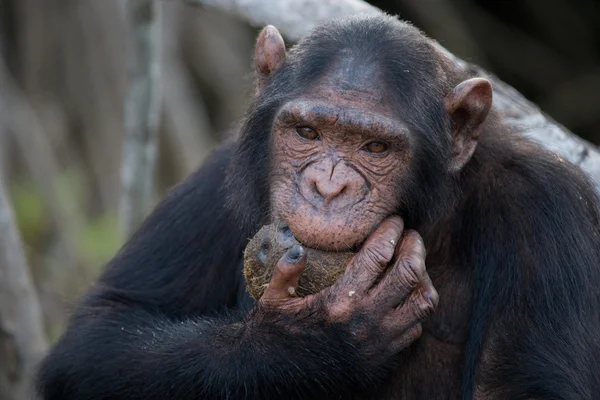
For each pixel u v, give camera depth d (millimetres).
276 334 10375
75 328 11906
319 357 10273
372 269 10094
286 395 10492
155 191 25062
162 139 25094
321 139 10391
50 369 11734
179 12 26109
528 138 11867
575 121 30141
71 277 23500
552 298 10719
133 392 11008
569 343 10586
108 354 11359
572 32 30203
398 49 10703
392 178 10422
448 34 28391
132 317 11836
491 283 11023
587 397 10477
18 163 24391
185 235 12477
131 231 16734
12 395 15320
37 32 25828
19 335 15195
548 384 10438
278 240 10125
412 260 10094
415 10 28391
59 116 25750
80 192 25188
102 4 25719
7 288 14992
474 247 11227
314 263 10148
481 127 10930
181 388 10758
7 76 24875
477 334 10961
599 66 30172
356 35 10766
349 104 10281
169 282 12422
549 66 30281
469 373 10922
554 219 10984
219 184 12398
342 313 10156
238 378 10469
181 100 25500
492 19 30312
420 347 11367
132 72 16312
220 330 10891
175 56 25719
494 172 11250
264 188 10977
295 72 10805
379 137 10242
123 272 12586
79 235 24031
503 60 30391
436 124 10703
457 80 11398
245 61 27500
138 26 16047
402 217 10703
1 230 14891
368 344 10242
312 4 13109
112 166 25484
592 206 11391
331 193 10141
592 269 10953
